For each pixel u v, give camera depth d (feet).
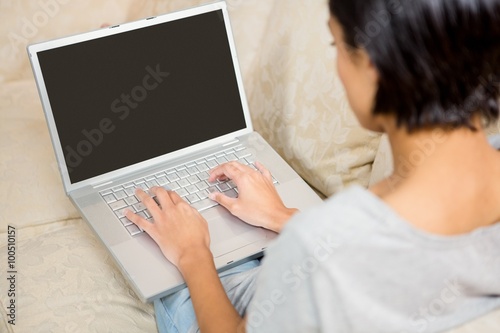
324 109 4.38
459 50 2.02
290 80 4.45
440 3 1.97
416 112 2.08
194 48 4.11
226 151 4.21
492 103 2.19
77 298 3.66
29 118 4.75
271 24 4.71
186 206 3.61
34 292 3.66
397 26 2.00
